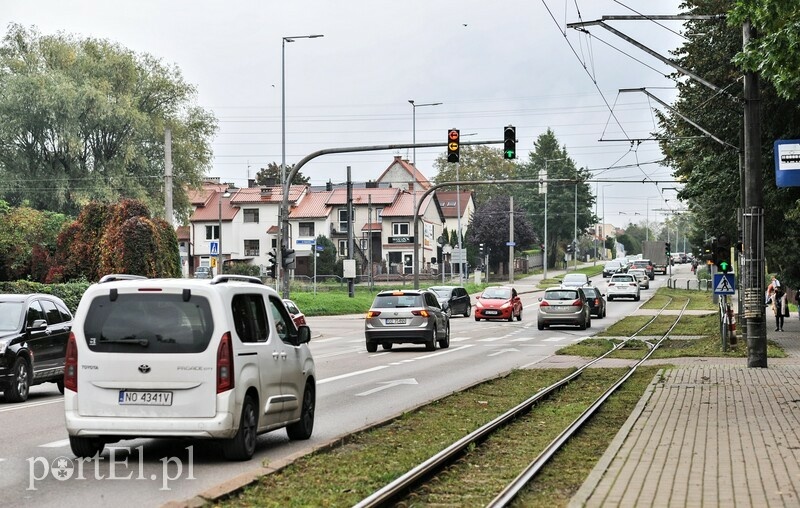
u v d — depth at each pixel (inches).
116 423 439.8
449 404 698.2
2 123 2706.7
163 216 2960.1
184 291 446.9
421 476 413.4
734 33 1393.9
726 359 1126.4
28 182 2765.7
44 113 2736.2
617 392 807.7
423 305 1283.2
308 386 540.4
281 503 348.8
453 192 5541.3
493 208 4783.5
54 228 2084.2
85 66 2920.8
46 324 760.3
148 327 444.5
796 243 1758.1
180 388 439.2
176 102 3134.8
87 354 444.8
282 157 1951.3
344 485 388.8
